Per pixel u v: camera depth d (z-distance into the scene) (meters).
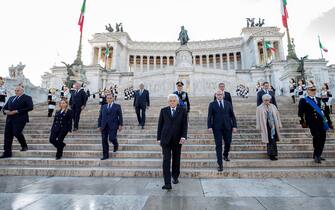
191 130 9.80
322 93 12.91
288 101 18.50
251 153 7.28
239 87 31.91
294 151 7.52
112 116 7.55
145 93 10.91
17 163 6.82
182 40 44.28
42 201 3.65
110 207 3.37
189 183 5.04
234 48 68.75
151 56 73.12
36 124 11.03
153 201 3.69
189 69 36.56
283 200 3.68
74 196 3.95
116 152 7.53
